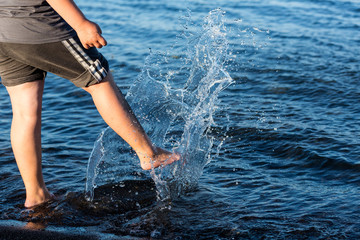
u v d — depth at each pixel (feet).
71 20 7.30
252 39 22.41
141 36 23.84
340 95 14.75
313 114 13.19
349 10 29.40
